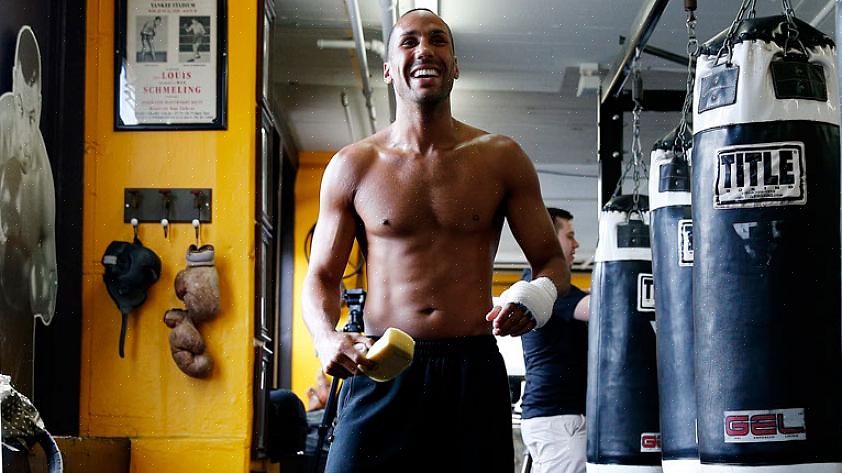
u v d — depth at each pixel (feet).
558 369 20.42
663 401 15.33
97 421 19.95
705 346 10.91
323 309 10.64
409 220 10.66
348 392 10.62
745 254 10.74
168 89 20.65
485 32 30.83
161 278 20.24
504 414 10.61
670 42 31.01
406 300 10.58
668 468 15.10
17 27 18.37
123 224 20.36
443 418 10.41
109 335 20.10
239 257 20.31
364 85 32.60
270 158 22.94
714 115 11.09
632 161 21.45
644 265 18.80
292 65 34.12
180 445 19.90
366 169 10.88
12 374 17.83
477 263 10.74
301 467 26.99
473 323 10.60
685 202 15.48
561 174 45.88
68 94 20.48
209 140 20.54
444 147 10.83
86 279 20.25
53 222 19.58
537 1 28.58
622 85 25.61
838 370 10.58
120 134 20.52
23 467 11.53
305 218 43.16
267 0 21.90
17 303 17.99
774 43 10.98
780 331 10.55
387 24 27.27
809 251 10.66
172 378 20.08
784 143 10.78
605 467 18.54
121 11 20.74
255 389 20.54
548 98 36.29
